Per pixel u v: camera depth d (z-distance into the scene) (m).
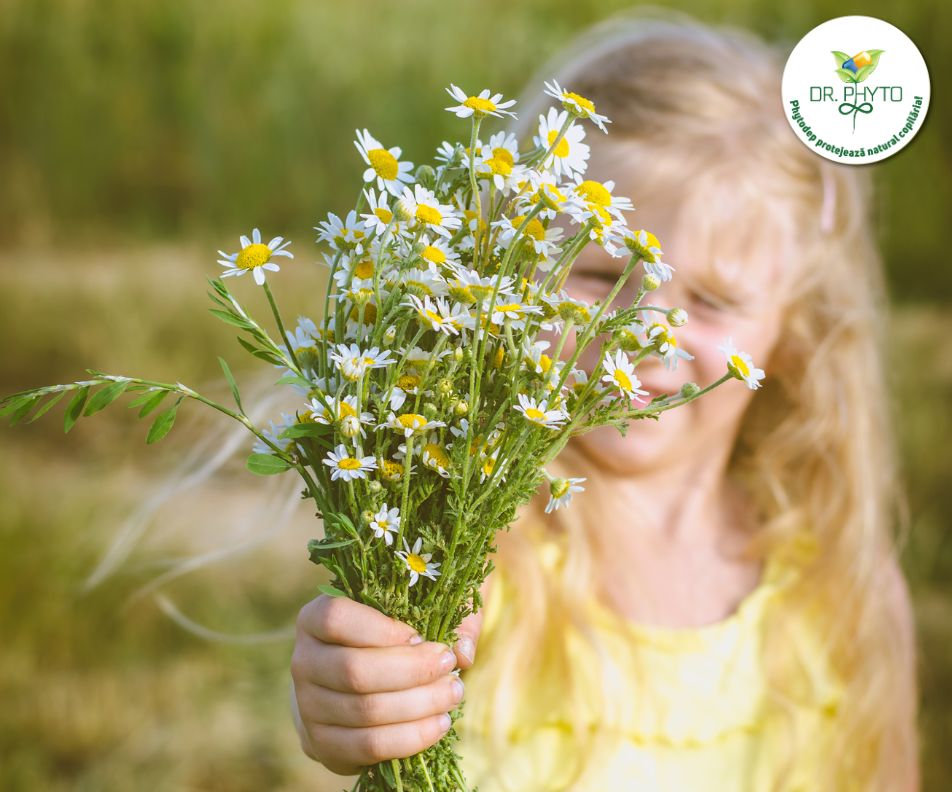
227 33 4.83
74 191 4.71
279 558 2.52
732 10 4.29
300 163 4.72
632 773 1.17
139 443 3.02
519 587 1.19
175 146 4.83
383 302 0.88
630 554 1.22
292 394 1.23
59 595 2.26
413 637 0.92
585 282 1.16
